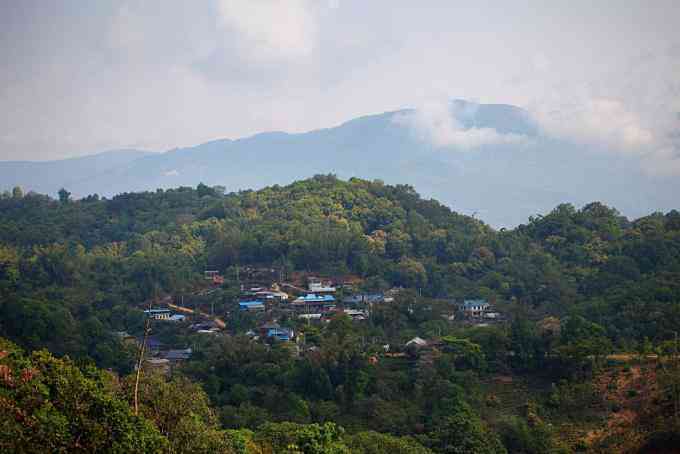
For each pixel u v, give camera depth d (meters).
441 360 95.62
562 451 77.00
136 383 49.69
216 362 100.38
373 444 67.06
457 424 75.19
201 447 48.59
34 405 42.47
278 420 83.31
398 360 103.25
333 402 89.31
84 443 41.25
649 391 85.81
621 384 89.56
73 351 109.12
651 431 78.00
